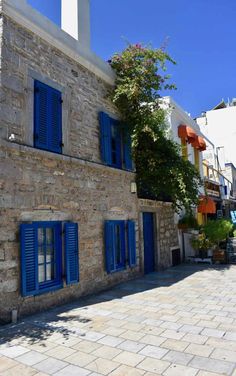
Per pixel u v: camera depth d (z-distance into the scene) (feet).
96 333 17.03
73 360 13.84
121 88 30.58
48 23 24.31
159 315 20.13
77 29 27.84
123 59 31.24
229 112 99.45
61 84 25.32
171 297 24.79
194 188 38.93
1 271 18.90
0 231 19.11
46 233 22.81
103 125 29.63
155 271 37.65
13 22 21.52
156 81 31.30
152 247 38.14
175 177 35.65
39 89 23.02
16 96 21.18
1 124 19.83
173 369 12.80
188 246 46.44
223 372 12.44
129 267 32.27
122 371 12.74
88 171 27.40
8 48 20.95
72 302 23.73
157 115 32.68
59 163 24.21
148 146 36.32
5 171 19.79
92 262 26.78
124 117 33.19
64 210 24.29
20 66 21.75
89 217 26.99
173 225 43.24
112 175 30.81
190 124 54.19
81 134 27.09
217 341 15.62
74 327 18.03
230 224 43.75
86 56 28.30
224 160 87.61
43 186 22.52
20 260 20.06
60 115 24.81
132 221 33.22
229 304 22.45
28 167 21.45
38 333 17.16
